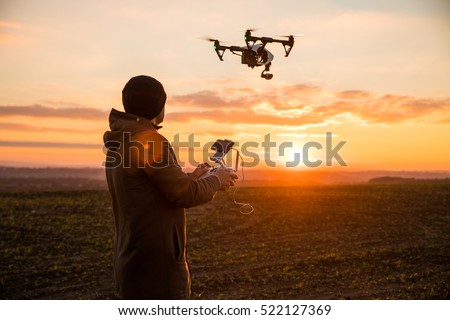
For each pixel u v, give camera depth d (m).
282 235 15.95
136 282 3.46
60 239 14.92
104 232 16.00
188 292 3.61
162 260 3.45
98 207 20.78
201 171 3.81
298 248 14.01
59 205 20.98
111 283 10.50
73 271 11.47
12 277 10.85
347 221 18.31
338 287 10.03
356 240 15.14
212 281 10.48
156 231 3.43
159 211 3.44
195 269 11.61
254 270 11.48
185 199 3.40
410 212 20.19
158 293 3.45
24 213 18.91
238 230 16.75
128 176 3.40
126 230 3.48
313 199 23.69
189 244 14.59
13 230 15.88
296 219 18.66
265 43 6.19
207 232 16.44
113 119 3.59
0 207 19.89
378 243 14.70
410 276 10.85
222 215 19.55
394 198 23.98
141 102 3.52
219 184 3.65
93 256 12.97
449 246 14.11
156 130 3.60
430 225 17.62
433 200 23.28
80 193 24.89
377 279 10.67
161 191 3.43
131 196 3.42
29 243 14.36
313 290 9.80
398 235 15.90
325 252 13.41
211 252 13.50
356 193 25.95
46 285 10.34
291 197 24.31
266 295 9.40
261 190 26.95
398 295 9.30
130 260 3.46
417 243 14.64
